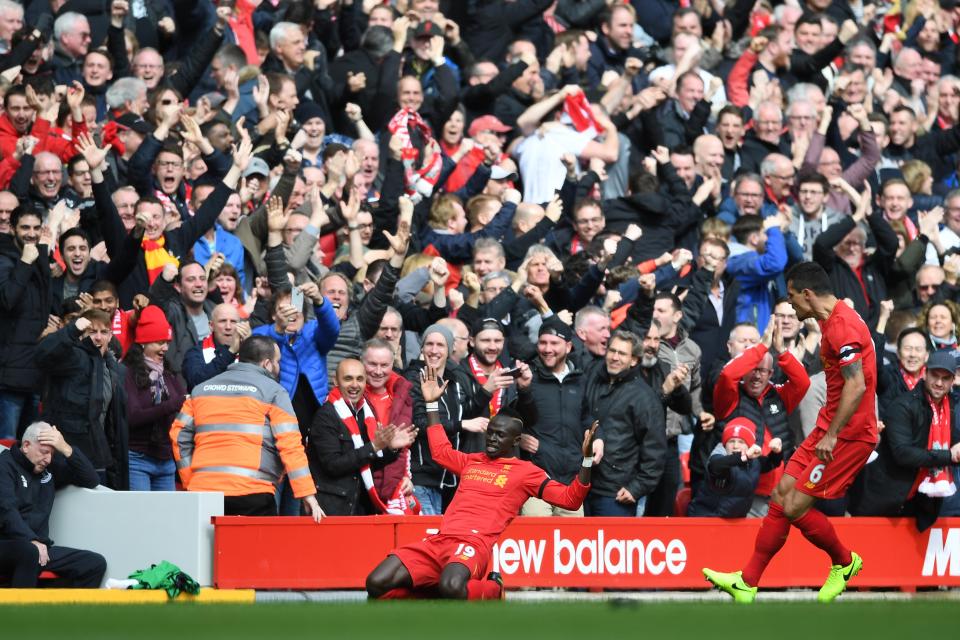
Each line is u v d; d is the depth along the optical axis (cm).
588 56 6319
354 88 5534
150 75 5200
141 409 3866
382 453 3894
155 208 4262
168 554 3662
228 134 4725
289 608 2316
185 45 5788
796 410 4359
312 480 3734
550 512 4078
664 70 6131
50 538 3681
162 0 5781
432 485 4019
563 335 4066
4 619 2092
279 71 5478
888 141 6406
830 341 3384
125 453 3816
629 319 4394
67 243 4144
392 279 4181
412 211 4547
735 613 2159
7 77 4712
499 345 4091
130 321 3969
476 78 5962
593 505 4053
